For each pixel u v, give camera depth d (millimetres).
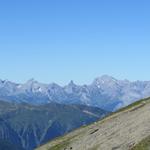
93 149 61719
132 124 63062
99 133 72312
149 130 52125
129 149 48219
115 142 57250
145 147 45219
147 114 64688
